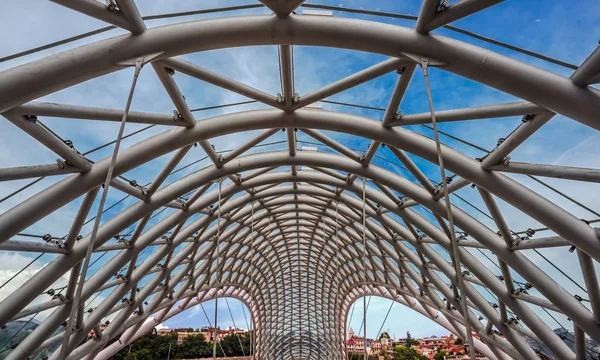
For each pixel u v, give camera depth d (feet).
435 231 63.52
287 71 40.65
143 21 32.94
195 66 39.14
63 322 57.00
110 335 73.61
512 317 62.69
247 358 186.70
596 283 39.27
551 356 60.95
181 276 87.97
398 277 99.35
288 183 87.51
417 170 53.26
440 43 31.04
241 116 48.91
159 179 53.11
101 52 30.19
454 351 261.24
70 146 38.65
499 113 35.37
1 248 39.37
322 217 108.99
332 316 188.65
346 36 32.55
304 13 36.47
